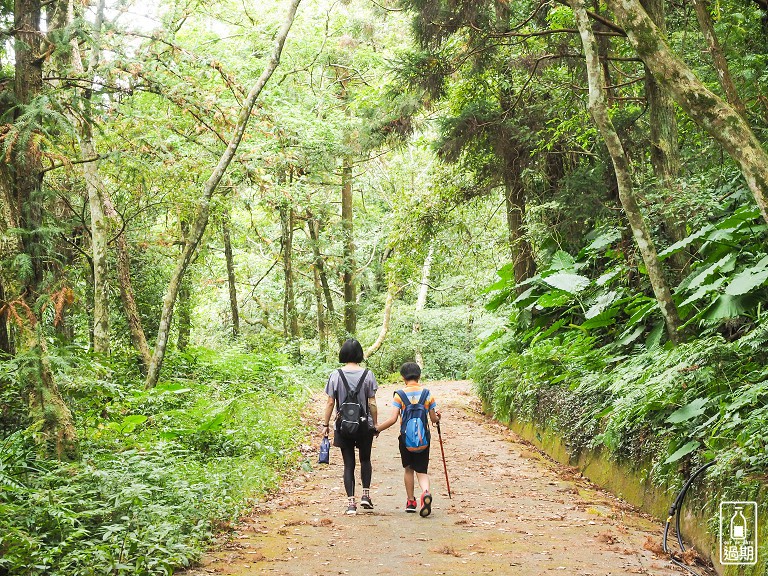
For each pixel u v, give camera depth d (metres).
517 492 8.33
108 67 9.66
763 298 7.88
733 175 10.73
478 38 12.82
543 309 14.20
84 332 16.73
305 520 6.98
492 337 15.90
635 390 7.20
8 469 6.06
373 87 19.98
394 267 17.59
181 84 10.89
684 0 10.69
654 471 7.09
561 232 13.81
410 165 27.92
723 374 6.77
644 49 6.07
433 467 9.96
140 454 7.46
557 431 10.65
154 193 14.65
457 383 23.95
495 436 12.83
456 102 15.48
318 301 25.25
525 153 14.46
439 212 16.30
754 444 5.53
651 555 5.75
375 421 7.42
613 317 11.23
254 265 30.66
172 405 11.06
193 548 5.57
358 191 30.33
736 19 10.71
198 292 24.33
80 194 13.14
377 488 8.65
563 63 13.04
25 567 4.63
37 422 6.61
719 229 8.84
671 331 7.97
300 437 11.84
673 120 10.08
